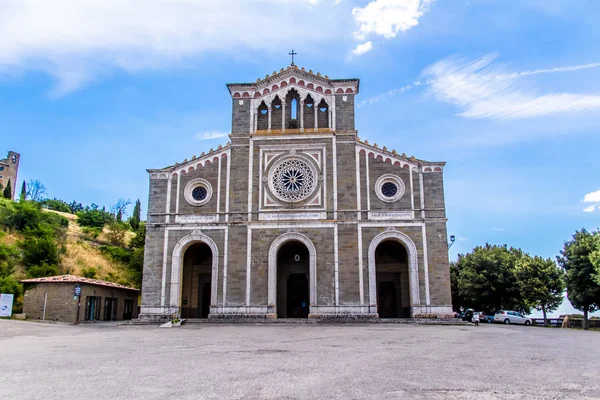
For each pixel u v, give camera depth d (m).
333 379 13.30
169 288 46.44
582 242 54.81
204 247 51.25
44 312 49.22
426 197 46.72
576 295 55.12
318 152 48.59
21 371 14.76
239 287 46.09
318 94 50.28
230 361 17.02
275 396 11.12
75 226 101.56
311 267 46.00
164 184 48.91
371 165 47.88
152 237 47.72
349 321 43.88
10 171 147.88
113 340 26.61
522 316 63.81
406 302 48.56
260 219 47.41
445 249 45.53
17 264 61.38
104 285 54.53
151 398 10.87
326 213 47.00
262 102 50.81
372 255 45.88
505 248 74.69
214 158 49.16
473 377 13.92
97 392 11.50
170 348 21.83
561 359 18.67
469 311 63.53
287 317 49.78
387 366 15.90
